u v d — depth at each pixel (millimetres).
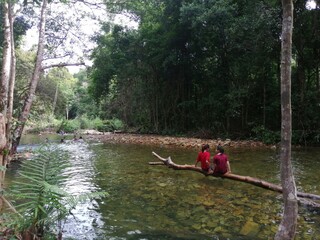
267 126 21172
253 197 6863
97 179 8867
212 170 8602
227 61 22281
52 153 4680
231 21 18578
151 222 5340
